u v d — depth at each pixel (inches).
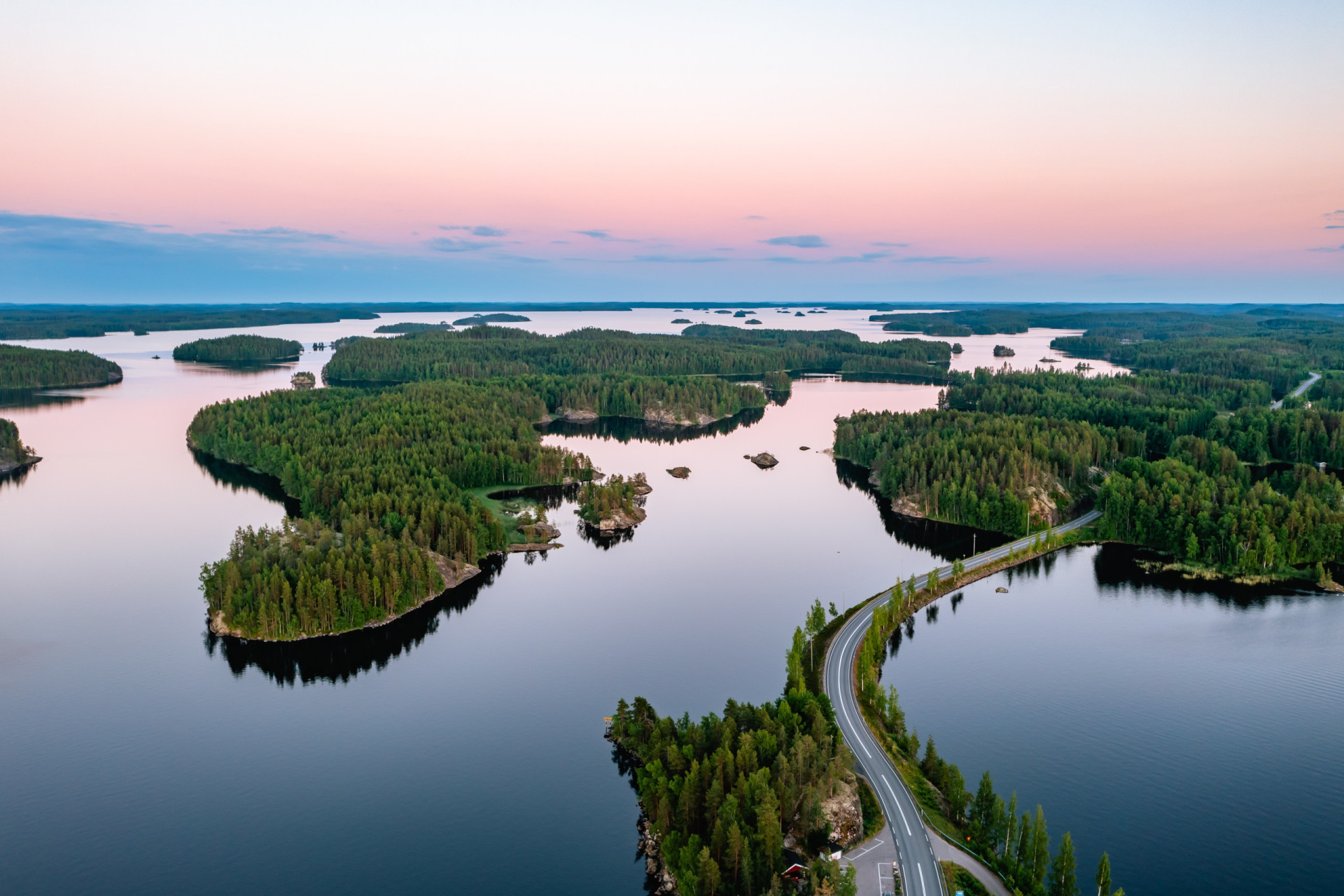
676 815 4672.7
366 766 5669.3
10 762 5693.9
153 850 4869.6
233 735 6028.5
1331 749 5807.1
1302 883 4566.9
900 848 4458.7
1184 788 5378.9
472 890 4542.3
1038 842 4205.2
